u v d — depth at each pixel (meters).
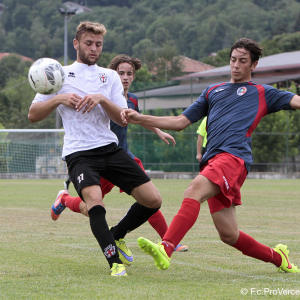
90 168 18.72
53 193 60.00
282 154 111.19
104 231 18.00
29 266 19.56
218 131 18.75
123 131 24.31
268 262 19.69
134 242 26.30
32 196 55.53
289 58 142.88
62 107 19.33
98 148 19.05
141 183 19.09
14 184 80.38
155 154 106.56
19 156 108.81
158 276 17.98
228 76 125.88
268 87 19.14
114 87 20.11
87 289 15.70
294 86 114.94
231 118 18.72
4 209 42.09
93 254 22.33
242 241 18.53
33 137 127.69
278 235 28.39
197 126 106.25
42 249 23.58
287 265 18.94
